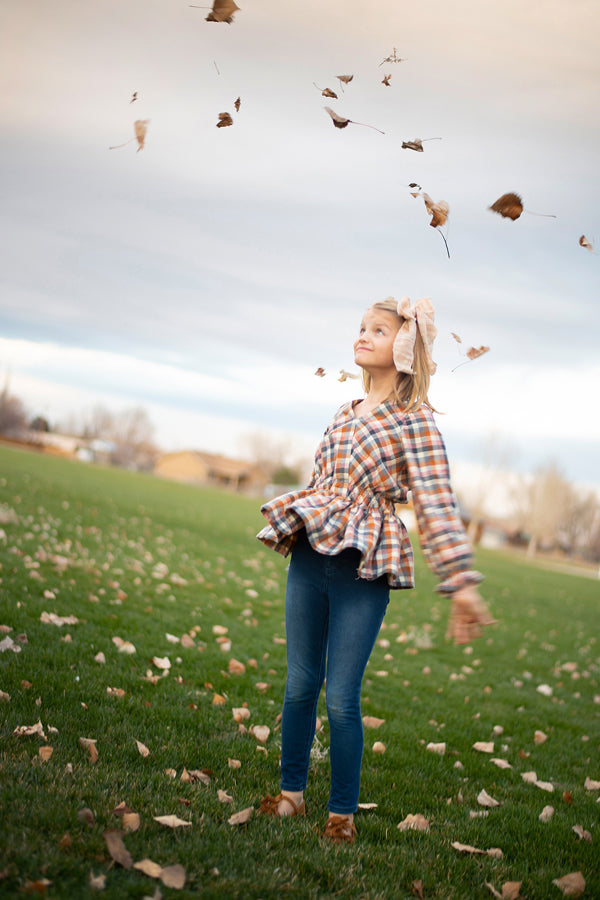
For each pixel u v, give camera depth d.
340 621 2.69
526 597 16.81
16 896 1.93
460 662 7.80
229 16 2.85
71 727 3.46
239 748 3.68
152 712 3.96
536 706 6.29
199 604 7.73
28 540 8.95
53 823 2.36
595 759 4.86
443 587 2.53
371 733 4.48
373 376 2.96
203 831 2.57
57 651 4.76
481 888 2.64
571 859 3.04
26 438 79.19
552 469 68.31
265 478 98.50
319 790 3.32
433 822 3.21
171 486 35.00
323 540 2.62
